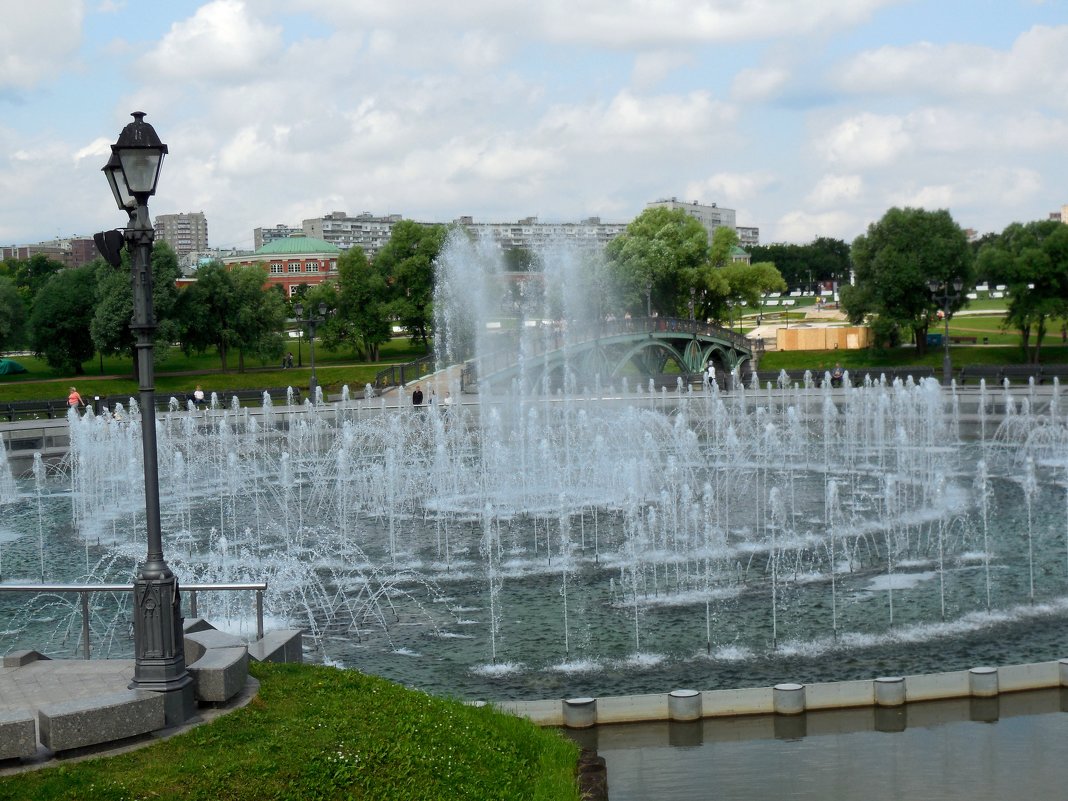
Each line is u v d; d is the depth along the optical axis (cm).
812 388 6756
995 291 13588
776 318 13200
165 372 8725
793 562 2594
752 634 2036
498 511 3388
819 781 1340
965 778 1332
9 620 2298
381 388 6756
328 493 3912
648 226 9744
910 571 2483
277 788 1000
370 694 1266
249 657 1374
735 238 9894
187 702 1175
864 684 1586
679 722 1540
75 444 4775
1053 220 8106
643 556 2695
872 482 3831
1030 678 1634
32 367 9419
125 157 1162
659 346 8081
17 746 1045
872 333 8594
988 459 4303
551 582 2473
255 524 3338
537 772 1212
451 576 2558
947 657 1873
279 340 8838
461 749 1174
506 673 1859
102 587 1449
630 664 1886
